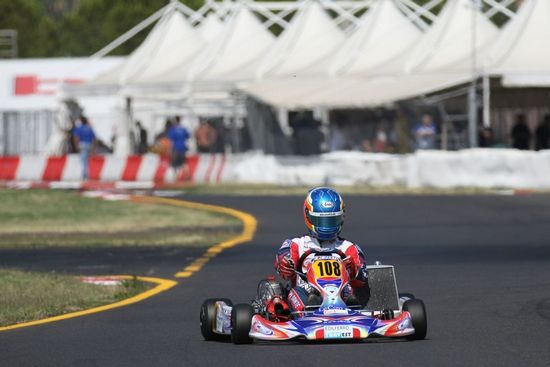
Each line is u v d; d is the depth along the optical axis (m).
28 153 184.00
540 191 113.19
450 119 143.25
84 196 119.88
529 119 147.62
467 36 152.62
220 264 65.94
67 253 73.94
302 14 170.62
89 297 52.53
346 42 163.75
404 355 33.84
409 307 36.91
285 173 142.88
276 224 91.06
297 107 148.50
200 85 159.62
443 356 33.62
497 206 99.38
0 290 54.25
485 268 60.28
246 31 172.88
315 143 162.00
